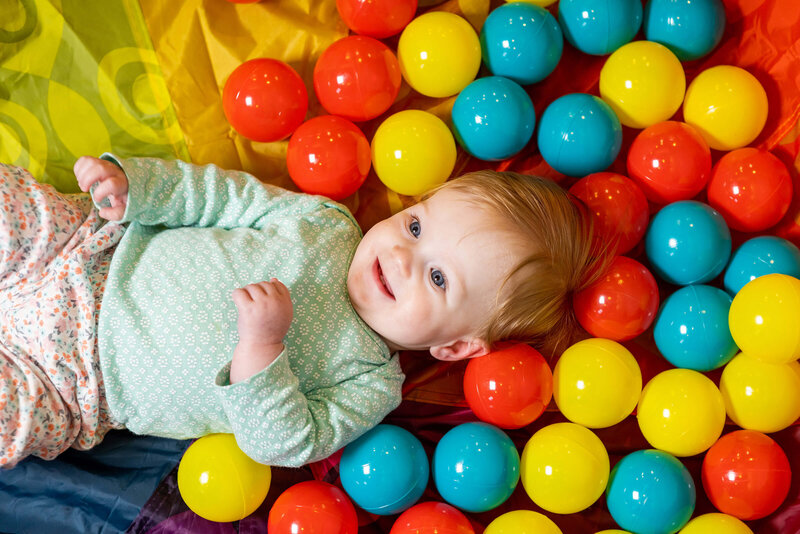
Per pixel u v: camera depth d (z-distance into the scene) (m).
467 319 1.39
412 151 1.51
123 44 1.62
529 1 1.65
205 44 1.66
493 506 1.42
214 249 1.42
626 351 1.46
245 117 1.52
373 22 1.57
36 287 1.36
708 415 1.39
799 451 1.46
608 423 1.44
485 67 1.70
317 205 1.54
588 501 1.39
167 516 1.43
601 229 1.49
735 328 1.40
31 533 1.41
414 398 1.63
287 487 1.52
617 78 1.58
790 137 1.62
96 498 1.44
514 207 1.40
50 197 1.39
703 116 1.59
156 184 1.43
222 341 1.35
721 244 1.50
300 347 1.40
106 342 1.33
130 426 1.41
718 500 1.41
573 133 1.53
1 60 1.56
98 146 1.62
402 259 1.35
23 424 1.29
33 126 1.58
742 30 1.67
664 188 1.55
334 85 1.53
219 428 1.45
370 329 1.45
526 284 1.40
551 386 1.46
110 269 1.37
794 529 1.38
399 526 1.36
